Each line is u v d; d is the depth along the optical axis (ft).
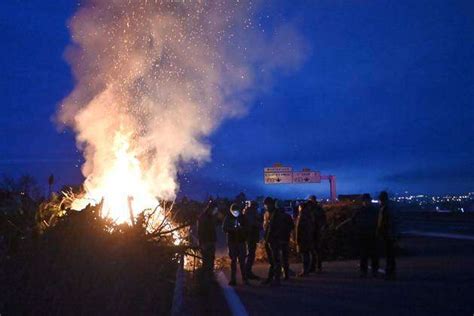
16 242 20.44
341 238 57.77
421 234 90.58
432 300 33.35
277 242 41.96
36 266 18.17
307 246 46.42
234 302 35.37
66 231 21.39
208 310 33.01
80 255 19.94
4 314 16.65
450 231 97.30
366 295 35.94
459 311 30.27
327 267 52.01
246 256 44.88
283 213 43.21
